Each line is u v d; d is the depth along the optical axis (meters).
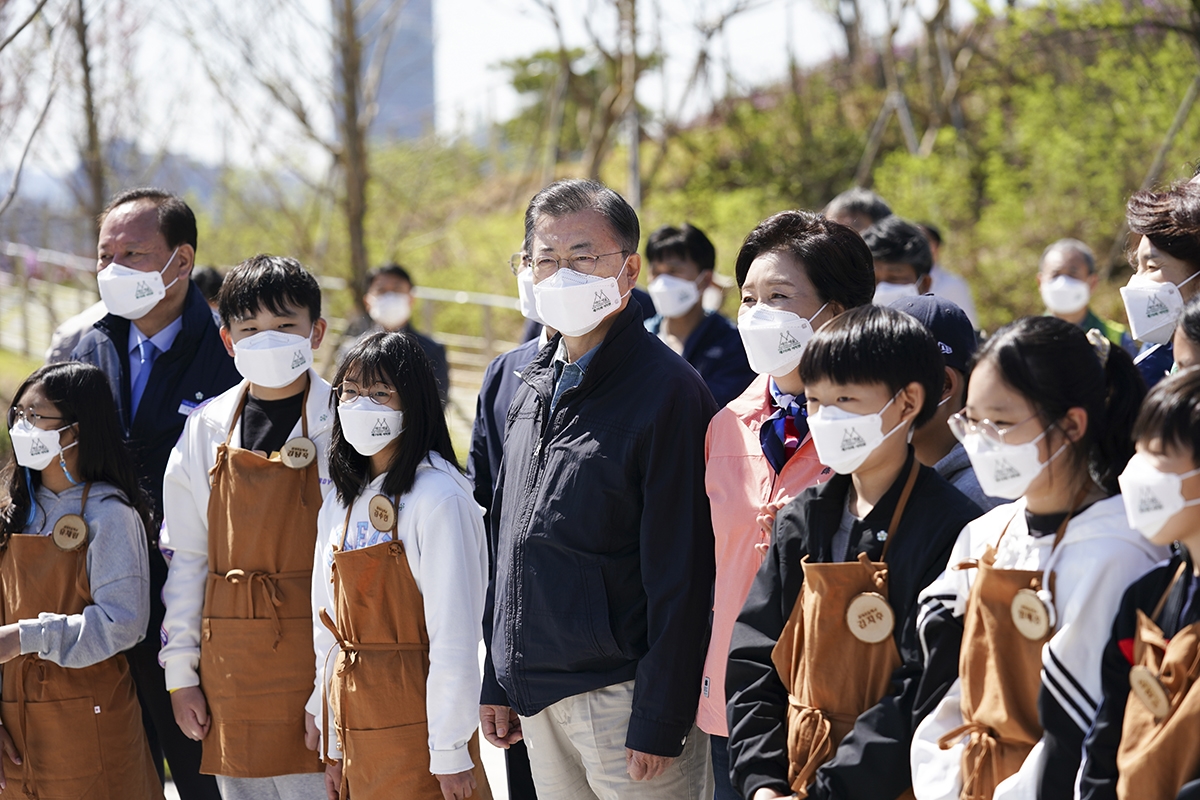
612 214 2.68
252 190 12.43
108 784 3.15
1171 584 1.73
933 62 14.89
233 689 3.03
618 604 2.67
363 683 2.78
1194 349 2.01
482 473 3.31
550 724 2.80
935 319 2.52
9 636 2.99
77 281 11.13
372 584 2.79
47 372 3.15
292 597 3.04
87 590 3.14
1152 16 10.25
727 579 2.52
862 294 2.58
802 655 2.14
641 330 2.76
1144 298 2.66
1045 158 11.62
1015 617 1.87
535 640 2.68
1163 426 1.65
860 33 17.66
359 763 2.79
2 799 3.14
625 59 12.48
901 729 1.99
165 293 3.58
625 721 2.68
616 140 16.16
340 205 11.16
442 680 2.74
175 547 3.22
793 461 2.46
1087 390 1.89
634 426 2.62
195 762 3.47
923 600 2.01
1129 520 1.73
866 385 2.07
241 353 3.03
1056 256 5.22
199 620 3.20
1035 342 1.89
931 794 1.92
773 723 2.18
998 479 1.90
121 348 3.66
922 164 11.85
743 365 4.69
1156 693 1.65
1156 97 10.55
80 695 3.11
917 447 2.51
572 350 2.82
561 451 2.70
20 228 9.78
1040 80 12.66
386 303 6.09
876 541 2.11
